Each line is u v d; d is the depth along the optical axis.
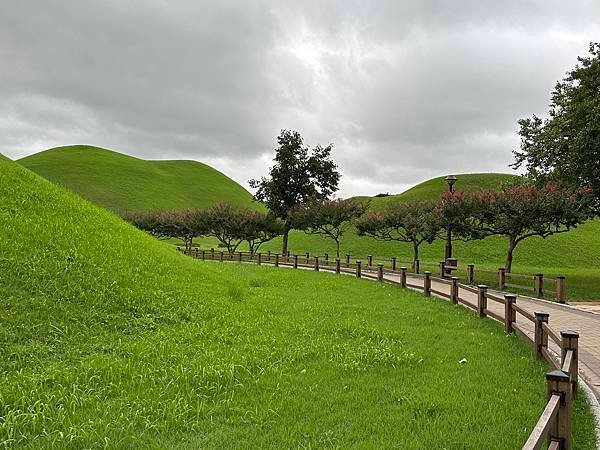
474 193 23.86
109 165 96.38
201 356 7.36
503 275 18.89
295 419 5.21
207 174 119.00
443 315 11.76
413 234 29.09
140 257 13.05
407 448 4.49
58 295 8.95
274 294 15.30
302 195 40.81
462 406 5.55
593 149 17.94
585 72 19.00
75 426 4.75
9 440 4.45
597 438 4.82
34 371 6.38
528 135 23.36
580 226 43.28
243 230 40.12
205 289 12.59
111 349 7.58
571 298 16.55
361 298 15.02
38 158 95.50
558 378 3.92
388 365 7.25
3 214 11.70
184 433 4.82
